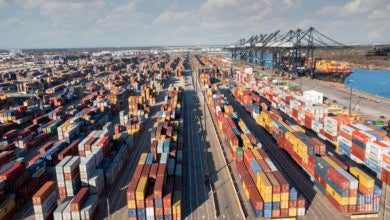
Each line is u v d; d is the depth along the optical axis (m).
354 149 58.47
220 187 50.44
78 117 88.25
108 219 41.53
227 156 64.56
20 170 48.50
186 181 53.06
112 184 52.31
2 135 81.38
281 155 64.00
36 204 38.97
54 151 60.38
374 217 39.84
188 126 90.94
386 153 48.38
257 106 92.44
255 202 40.12
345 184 39.50
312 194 46.47
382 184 48.91
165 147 56.97
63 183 45.12
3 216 40.69
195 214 42.28
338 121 66.62
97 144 57.09
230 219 40.62
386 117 91.81
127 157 66.00
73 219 38.75
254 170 44.41
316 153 52.75
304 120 85.31
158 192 39.12
